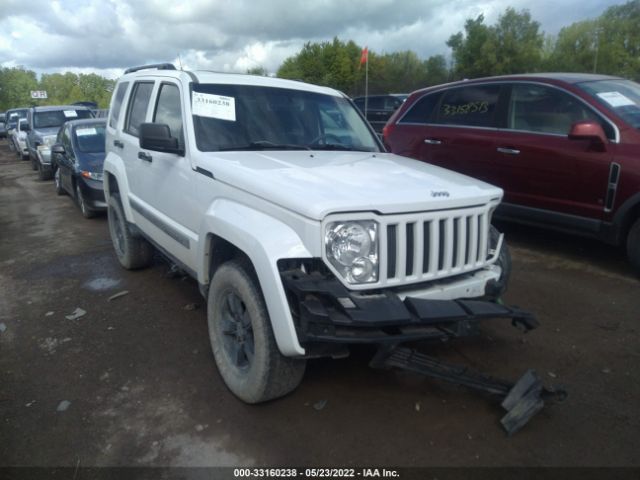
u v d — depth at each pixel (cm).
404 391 324
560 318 425
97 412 310
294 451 273
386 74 5881
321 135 421
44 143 1345
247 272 296
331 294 249
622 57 4822
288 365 287
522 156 565
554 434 283
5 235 762
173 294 495
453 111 655
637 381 333
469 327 281
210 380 341
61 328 426
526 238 649
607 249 595
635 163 473
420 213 279
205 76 411
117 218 561
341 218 261
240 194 308
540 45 4853
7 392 334
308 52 6359
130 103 520
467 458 266
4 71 8912
